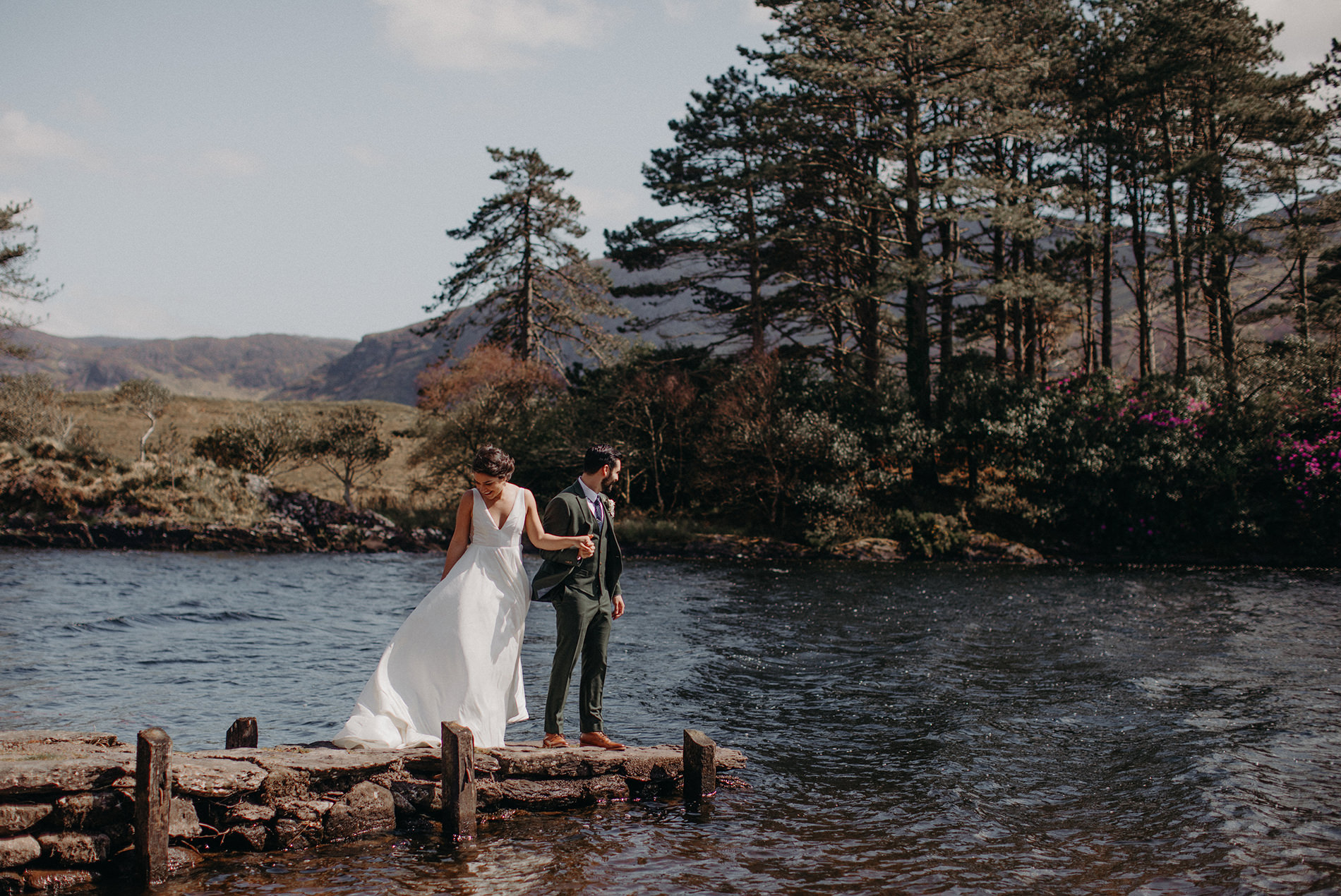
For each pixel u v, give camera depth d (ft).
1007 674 32.65
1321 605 51.80
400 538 91.86
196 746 22.03
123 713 25.36
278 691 28.71
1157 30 93.56
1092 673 32.71
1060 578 66.80
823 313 111.04
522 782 18.26
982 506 90.17
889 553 82.48
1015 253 110.93
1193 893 14.33
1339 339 93.20
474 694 18.43
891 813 18.52
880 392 99.55
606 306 157.79
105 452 110.52
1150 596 55.57
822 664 34.40
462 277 153.89
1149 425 88.53
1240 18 94.38
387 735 17.88
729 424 97.76
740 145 99.35
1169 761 21.88
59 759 14.88
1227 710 27.09
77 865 14.33
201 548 84.99
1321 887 14.56
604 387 113.91
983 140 102.53
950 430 93.40
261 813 15.92
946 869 15.40
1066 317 126.11
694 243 112.57
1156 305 114.62
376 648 36.96
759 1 96.58
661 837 16.93
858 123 99.14
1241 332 120.06
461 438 111.75
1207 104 93.30
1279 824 17.51
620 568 20.72
